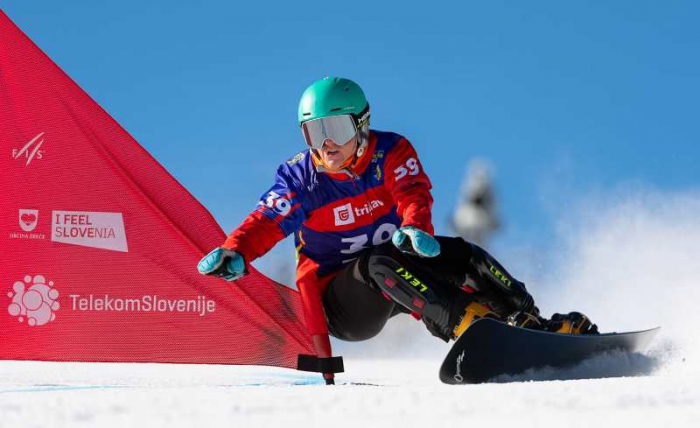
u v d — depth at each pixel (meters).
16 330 16.14
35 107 16.38
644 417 5.43
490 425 5.30
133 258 16.38
